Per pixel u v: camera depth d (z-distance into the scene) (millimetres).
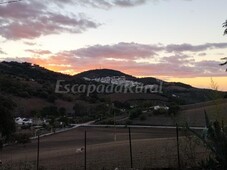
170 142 29328
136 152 26125
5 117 51719
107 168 19031
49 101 197750
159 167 16250
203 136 11609
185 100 158125
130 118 137375
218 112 13945
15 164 22094
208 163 11523
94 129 118938
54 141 74375
